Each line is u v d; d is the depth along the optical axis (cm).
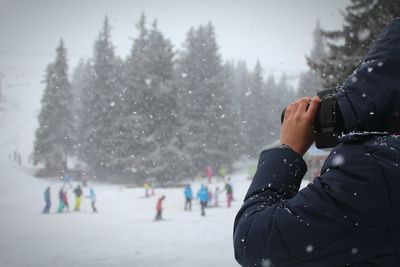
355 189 119
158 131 4609
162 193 3603
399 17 141
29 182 4641
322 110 142
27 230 1736
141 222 2012
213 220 1989
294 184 142
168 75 4838
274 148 148
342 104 137
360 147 127
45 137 5678
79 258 1079
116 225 1908
